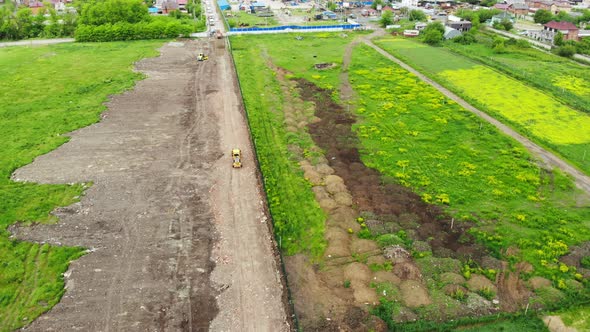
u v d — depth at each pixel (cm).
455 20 13750
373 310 3359
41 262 3812
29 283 3591
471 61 9894
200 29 13138
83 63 9612
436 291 3538
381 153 5734
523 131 6312
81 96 7612
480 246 4056
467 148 5847
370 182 5103
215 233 4219
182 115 6900
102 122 6612
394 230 4269
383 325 3212
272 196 4772
